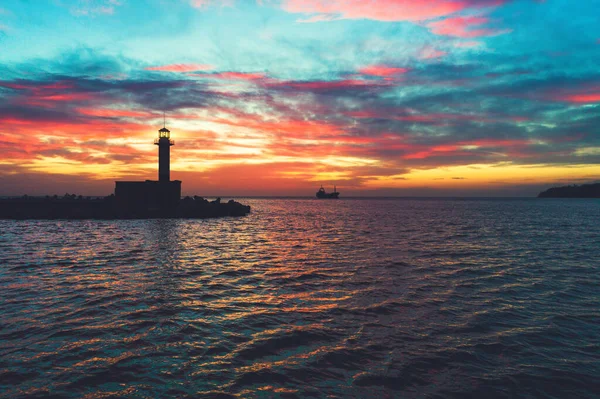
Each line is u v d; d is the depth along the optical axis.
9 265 22.53
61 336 11.23
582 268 22.30
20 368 9.19
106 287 17.12
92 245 31.95
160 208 66.69
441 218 77.88
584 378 8.98
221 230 48.59
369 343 10.94
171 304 14.58
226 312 13.70
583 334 11.70
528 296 15.97
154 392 8.22
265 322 12.66
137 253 27.73
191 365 9.52
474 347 10.66
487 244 33.91
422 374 9.12
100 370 9.16
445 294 16.22
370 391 8.34
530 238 39.03
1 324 12.16
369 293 16.38
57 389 8.27
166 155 66.56
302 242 35.84
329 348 10.58
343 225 58.81
